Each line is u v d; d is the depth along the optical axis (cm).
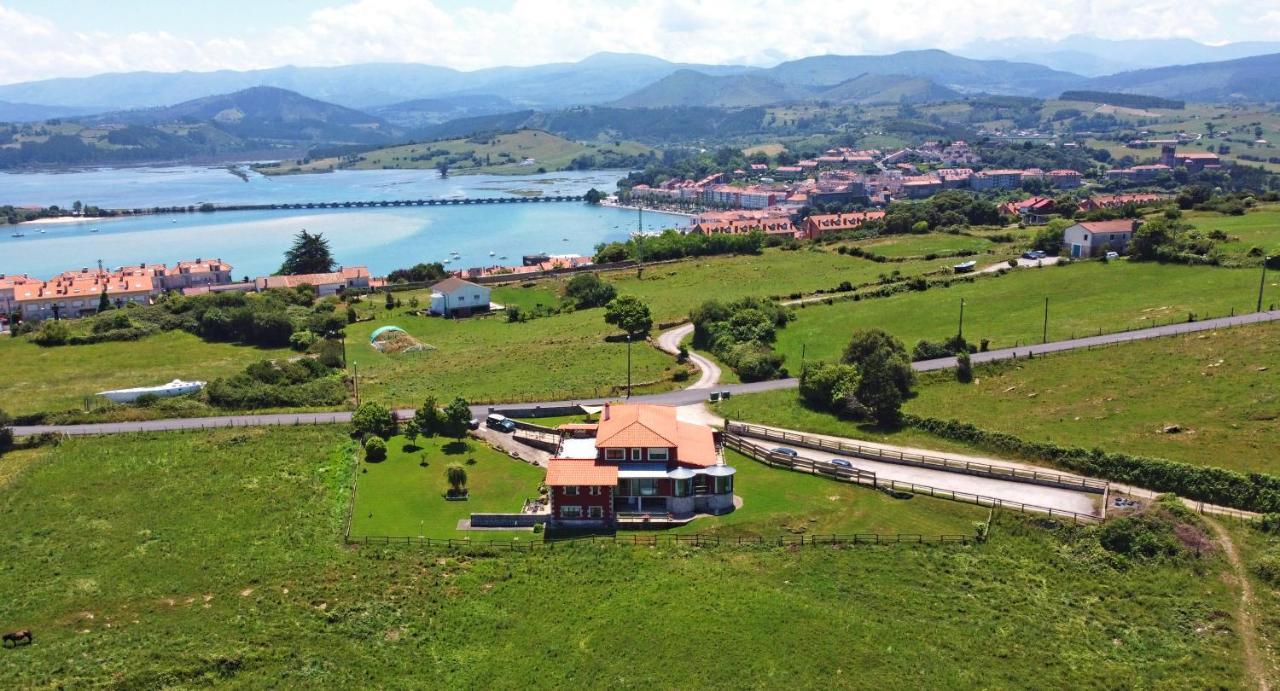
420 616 6956
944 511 8350
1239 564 7044
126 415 11525
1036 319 13425
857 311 15162
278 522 8500
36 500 8988
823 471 9269
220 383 12388
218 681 6128
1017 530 7919
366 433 10725
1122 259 16575
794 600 7012
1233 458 8350
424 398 12300
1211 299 13225
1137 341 11469
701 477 8700
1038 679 6009
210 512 8712
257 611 6956
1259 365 10056
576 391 12325
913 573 7400
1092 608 6838
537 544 8094
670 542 8056
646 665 6278
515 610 7019
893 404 10362
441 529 8400
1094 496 8388
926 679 6028
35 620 6856
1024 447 9275
